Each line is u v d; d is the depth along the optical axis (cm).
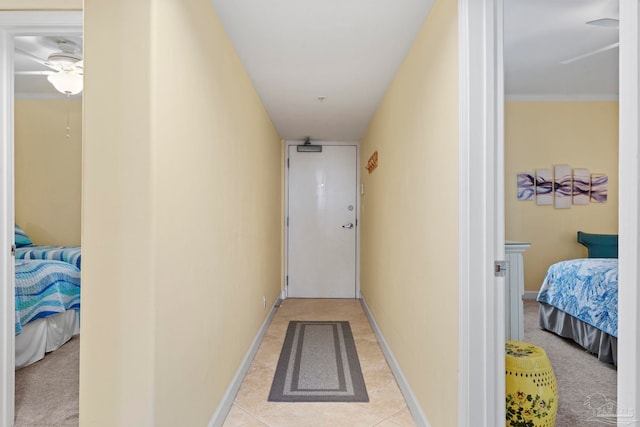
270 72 305
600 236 466
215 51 214
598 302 304
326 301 562
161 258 144
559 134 492
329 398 257
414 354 241
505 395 175
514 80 430
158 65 141
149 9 138
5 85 204
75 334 374
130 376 138
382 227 368
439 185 197
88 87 139
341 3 208
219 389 222
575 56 360
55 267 346
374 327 409
